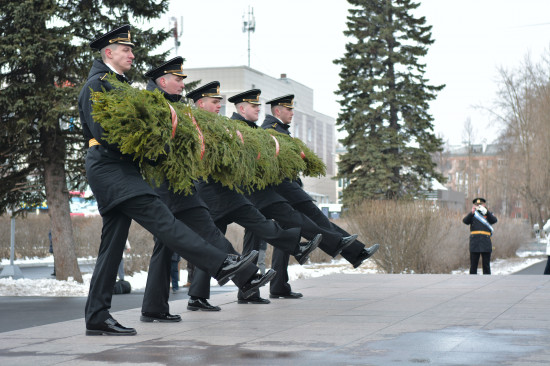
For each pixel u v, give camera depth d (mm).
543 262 26969
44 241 31344
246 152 7324
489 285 9641
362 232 19906
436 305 7254
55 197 15875
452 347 4727
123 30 6012
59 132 15617
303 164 8570
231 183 7176
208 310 7328
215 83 7910
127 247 14945
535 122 47594
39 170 16125
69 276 15945
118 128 5414
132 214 5625
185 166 5918
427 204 20188
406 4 37812
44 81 15008
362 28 38312
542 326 5680
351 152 37812
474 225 17453
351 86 37781
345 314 6668
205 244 5605
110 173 5602
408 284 10023
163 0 16016
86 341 5344
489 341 4957
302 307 7402
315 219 8672
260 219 7438
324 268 22641
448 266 20969
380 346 4809
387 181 36344
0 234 30297
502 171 51406
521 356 4387
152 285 6449
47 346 5113
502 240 27828
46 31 14672
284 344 4980
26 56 14023
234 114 8477
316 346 4863
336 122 38344
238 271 5574
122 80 5902
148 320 6461
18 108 14453
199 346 4980
